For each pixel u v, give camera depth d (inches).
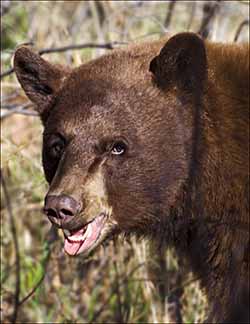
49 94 458.9
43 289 572.7
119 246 558.9
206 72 435.2
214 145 437.7
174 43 430.0
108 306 574.9
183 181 435.2
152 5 643.5
